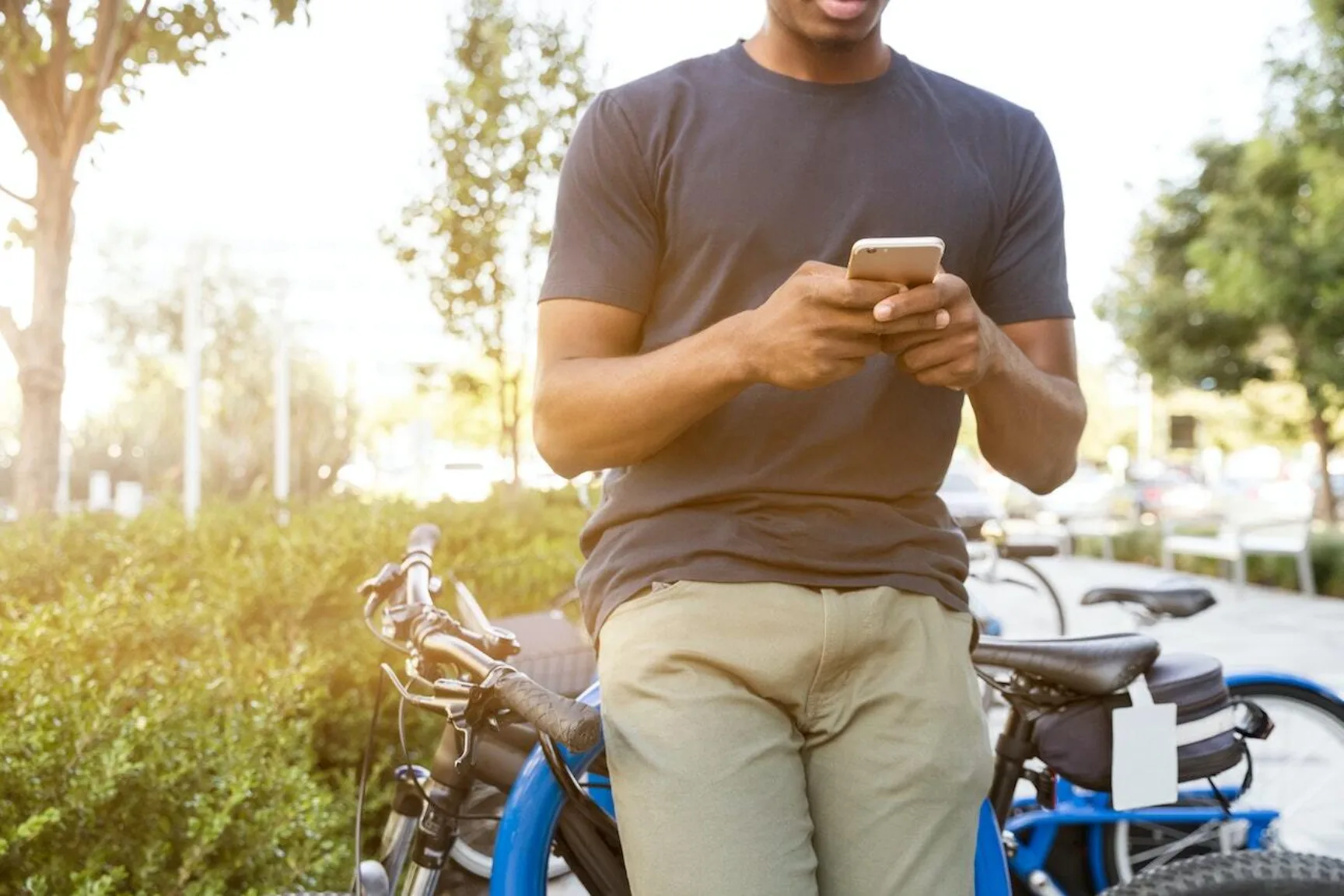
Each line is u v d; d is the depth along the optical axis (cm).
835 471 143
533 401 146
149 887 227
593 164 147
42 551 416
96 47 433
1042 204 159
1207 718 207
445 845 168
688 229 145
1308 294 1498
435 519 536
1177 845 263
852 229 145
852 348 123
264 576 366
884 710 143
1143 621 292
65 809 226
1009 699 199
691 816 135
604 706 143
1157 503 2695
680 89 149
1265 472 3231
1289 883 163
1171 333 1869
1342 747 256
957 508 1678
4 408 3259
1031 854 260
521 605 461
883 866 143
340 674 344
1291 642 868
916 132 150
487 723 146
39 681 246
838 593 142
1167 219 1881
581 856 154
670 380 131
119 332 3152
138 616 319
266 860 241
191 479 1070
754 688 141
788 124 146
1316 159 1425
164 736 244
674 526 144
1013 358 140
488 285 754
